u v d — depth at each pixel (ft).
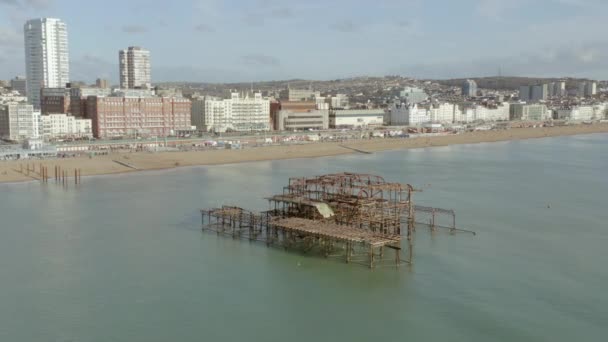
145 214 485.56
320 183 440.04
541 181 653.30
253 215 427.33
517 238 402.31
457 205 511.40
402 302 291.17
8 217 473.67
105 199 552.82
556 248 378.12
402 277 326.03
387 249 380.17
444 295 299.79
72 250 380.78
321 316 276.62
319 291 307.17
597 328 261.24
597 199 540.52
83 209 505.66
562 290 304.71
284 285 316.60
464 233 417.28
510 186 616.39
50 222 456.45
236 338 255.70
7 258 362.94
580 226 435.94
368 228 398.62
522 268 338.95
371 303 290.97
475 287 310.04
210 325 268.00
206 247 388.37
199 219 468.34
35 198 558.97
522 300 292.40
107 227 440.86
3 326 267.59
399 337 254.68
